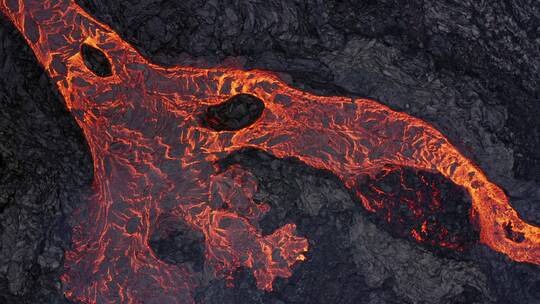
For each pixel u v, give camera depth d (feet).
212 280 384.47
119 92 371.35
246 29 374.84
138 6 370.12
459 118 387.75
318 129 386.73
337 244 391.86
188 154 379.35
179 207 381.60
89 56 368.27
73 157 372.79
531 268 397.39
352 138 388.37
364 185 395.14
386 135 387.96
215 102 378.53
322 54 382.42
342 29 383.65
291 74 380.17
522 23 395.55
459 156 390.63
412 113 386.93
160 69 372.38
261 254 386.32
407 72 384.88
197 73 374.22
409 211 394.73
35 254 364.99
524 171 393.70
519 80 395.14
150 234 381.60
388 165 394.52
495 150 390.21
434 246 393.09
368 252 392.06
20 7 363.97
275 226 387.14
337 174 393.09
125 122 373.61
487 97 389.19
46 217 366.84
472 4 390.63
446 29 389.19
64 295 368.68
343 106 383.65
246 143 385.70
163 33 371.56
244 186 384.47
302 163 392.06
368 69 384.47
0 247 359.87
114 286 375.25
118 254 376.07
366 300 390.01
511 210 396.37
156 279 380.17
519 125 392.88
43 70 368.27
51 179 368.27
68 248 370.32
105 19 367.66
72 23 365.40
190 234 385.70
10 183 361.71
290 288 387.34
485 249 395.34
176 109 376.68
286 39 379.35
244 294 385.70
